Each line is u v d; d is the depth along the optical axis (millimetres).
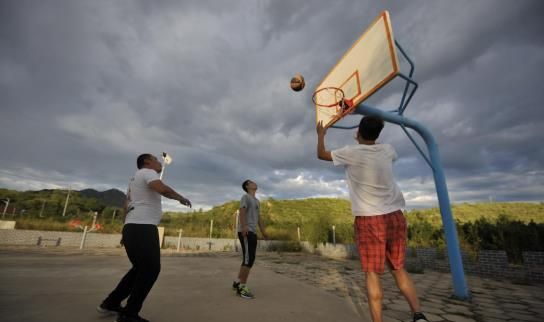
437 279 5477
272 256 11133
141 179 2143
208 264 6336
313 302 2936
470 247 6309
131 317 1869
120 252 10438
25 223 14203
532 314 2922
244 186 3568
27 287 3041
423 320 1576
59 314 2117
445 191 4000
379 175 1806
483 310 3076
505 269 5539
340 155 1914
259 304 2725
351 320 2361
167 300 2729
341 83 4289
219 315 2287
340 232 12734
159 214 2156
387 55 3473
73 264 5297
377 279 1674
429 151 4191
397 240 1769
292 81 4078
